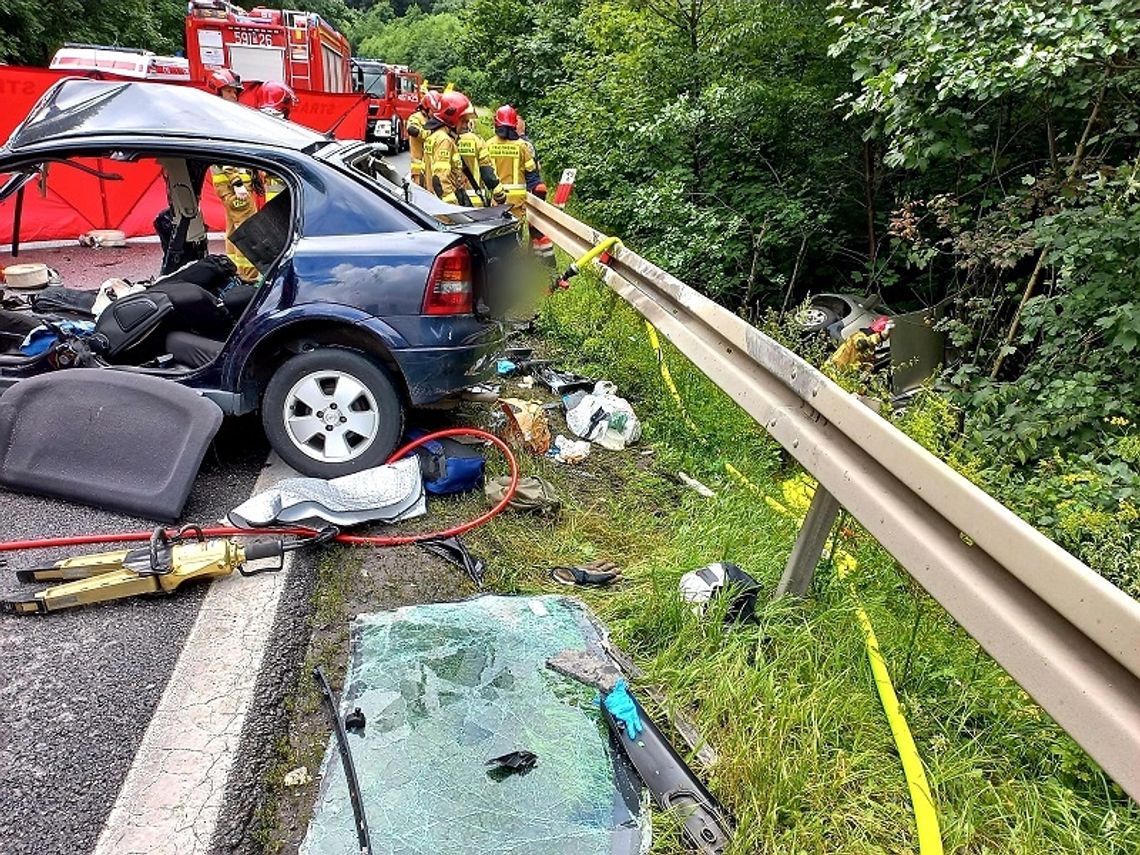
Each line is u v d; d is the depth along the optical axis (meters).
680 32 9.53
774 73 8.70
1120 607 1.59
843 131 8.63
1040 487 4.21
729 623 3.07
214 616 3.04
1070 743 2.51
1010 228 5.91
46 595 2.96
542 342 6.79
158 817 2.16
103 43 23.73
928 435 4.72
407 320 3.91
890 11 6.20
